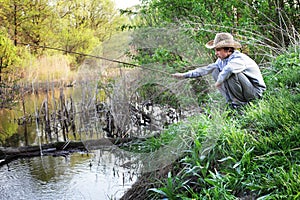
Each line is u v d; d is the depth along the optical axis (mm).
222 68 4551
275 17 7027
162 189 3352
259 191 2799
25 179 5223
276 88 4516
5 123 9484
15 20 19000
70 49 21109
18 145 7219
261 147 3225
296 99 3873
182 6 7273
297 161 2922
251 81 4383
